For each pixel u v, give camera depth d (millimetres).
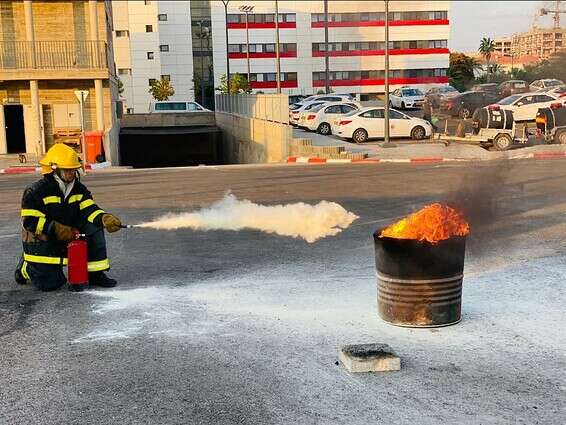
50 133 28672
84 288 6551
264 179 16547
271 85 85125
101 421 3734
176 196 13562
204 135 45594
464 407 3812
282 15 84000
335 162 21609
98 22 28859
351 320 5418
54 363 4637
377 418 3693
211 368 4473
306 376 4301
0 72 26844
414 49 84125
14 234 9891
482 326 5227
